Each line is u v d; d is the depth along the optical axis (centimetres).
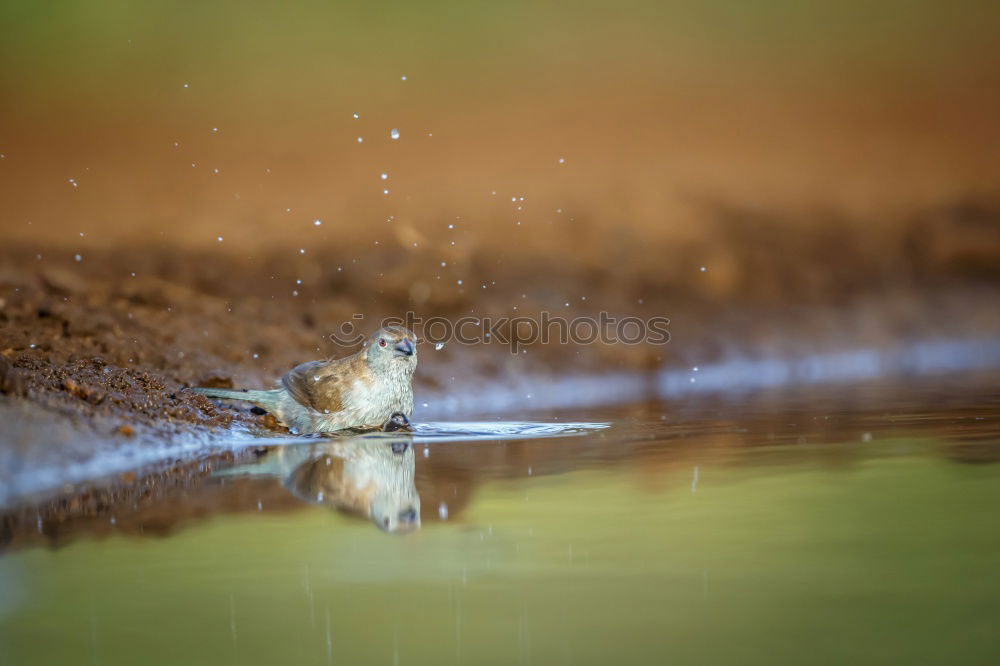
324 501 2080
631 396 4106
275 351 3941
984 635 1326
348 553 1725
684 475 2325
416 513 1981
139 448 2511
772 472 2338
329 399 3058
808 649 1291
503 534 1831
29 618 1423
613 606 1455
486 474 2359
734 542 1762
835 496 2088
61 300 3828
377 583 1563
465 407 3828
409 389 3173
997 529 1811
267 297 4588
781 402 3734
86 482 2222
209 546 1756
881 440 2756
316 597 1509
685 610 1433
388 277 5038
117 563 1664
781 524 1875
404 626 1391
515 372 4406
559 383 4416
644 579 1571
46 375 2641
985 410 3347
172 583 1564
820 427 3036
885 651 1274
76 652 1311
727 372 4862
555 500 2086
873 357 5306
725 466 2425
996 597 1476
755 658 1270
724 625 1375
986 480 2214
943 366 5022
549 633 1358
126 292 4162
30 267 4406
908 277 6275
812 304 5772
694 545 1744
